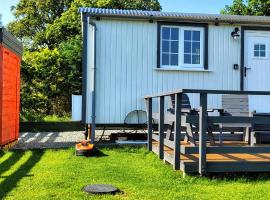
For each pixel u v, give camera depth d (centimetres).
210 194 545
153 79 1050
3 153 881
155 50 1051
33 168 709
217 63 1076
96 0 2703
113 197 523
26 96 1814
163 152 784
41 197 520
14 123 1028
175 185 594
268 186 595
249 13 2503
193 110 810
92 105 994
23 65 1814
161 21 1051
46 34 2953
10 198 515
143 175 657
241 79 1082
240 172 676
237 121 647
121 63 1036
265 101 1097
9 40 927
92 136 984
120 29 1035
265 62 1098
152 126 953
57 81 1933
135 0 2755
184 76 1062
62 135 1288
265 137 934
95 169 703
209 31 1074
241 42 1084
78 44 2044
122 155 853
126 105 1037
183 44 1064
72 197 522
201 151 638
